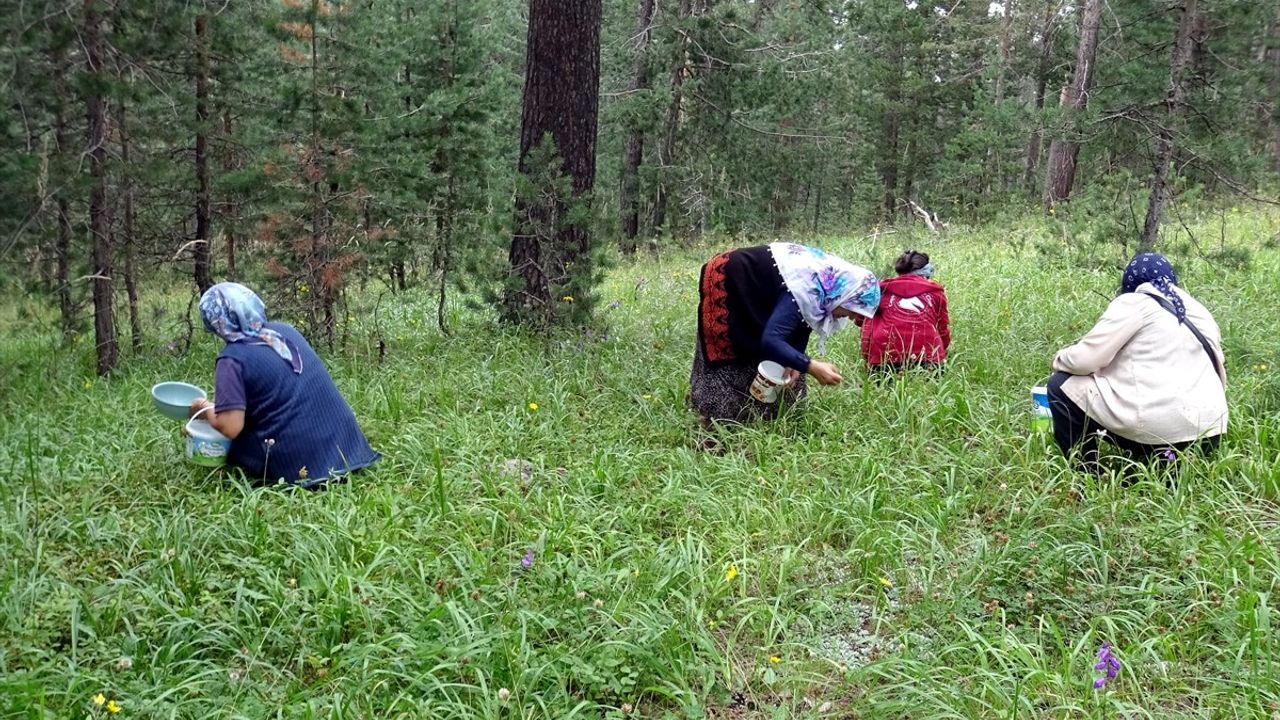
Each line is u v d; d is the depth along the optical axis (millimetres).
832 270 5082
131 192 7742
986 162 21094
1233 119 10188
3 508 4254
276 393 4645
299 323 7773
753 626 3488
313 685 3039
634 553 3906
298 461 4684
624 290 10648
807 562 3955
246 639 3289
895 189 24688
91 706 2898
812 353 6957
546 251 7777
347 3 9477
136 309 8117
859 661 3346
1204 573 3598
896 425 5234
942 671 3139
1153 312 4523
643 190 17812
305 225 7711
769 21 21203
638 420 5715
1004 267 10617
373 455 4957
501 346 7336
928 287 6266
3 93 6680
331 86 9039
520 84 19391
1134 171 9664
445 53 12969
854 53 23250
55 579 3609
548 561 3756
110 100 7359
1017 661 3217
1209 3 11562
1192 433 4418
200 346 8258
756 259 5266
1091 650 3305
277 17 7844
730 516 4258
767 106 18781
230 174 7629
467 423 5434
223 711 2902
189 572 3641
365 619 3318
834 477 4762
